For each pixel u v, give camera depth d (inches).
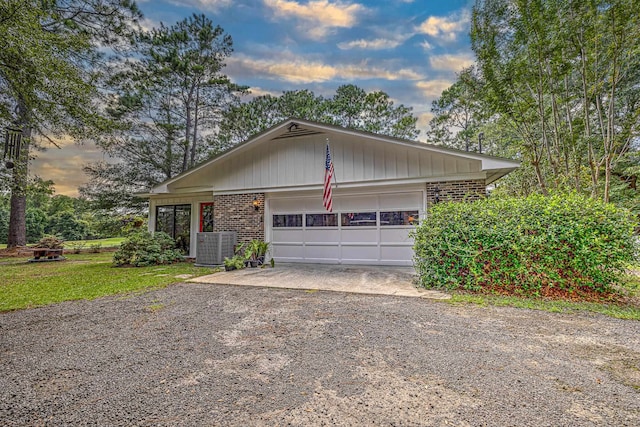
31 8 255.0
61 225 1194.0
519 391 91.4
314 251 401.4
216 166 434.3
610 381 97.0
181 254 463.8
